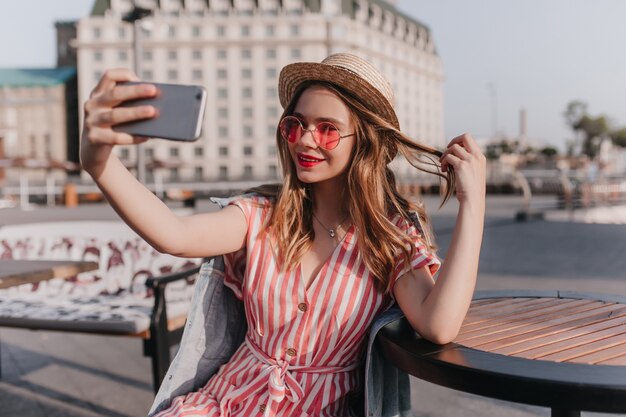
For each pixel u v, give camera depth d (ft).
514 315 5.87
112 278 12.91
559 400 3.85
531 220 47.88
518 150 217.77
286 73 5.37
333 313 5.09
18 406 10.57
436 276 5.25
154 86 3.48
